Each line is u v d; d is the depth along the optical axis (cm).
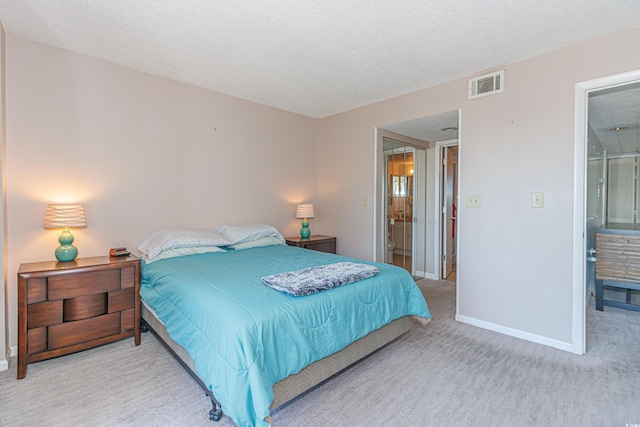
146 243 295
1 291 210
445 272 471
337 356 196
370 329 209
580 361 226
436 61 268
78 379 201
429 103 329
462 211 302
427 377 204
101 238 278
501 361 226
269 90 344
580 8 193
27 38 238
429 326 292
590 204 299
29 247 243
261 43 241
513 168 270
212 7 196
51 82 250
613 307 335
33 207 244
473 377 205
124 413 169
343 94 354
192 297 185
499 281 279
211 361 154
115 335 240
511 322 273
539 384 197
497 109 278
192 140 333
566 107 242
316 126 460
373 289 216
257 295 179
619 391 189
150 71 297
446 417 167
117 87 283
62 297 218
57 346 216
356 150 407
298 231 438
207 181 346
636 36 214
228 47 248
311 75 302
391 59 265
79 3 193
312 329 173
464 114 301
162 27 220
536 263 259
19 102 236
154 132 306
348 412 170
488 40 233
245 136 378
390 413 170
